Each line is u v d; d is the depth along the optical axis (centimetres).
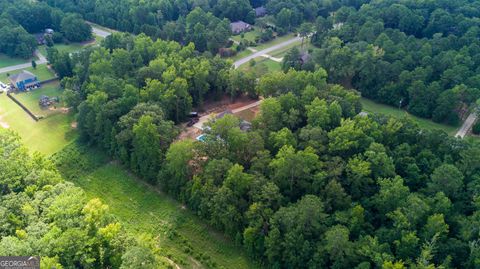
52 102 14875
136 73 14275
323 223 8644
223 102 14825
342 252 8031
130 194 11050
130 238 8162
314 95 12150
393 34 17300
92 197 10938
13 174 9225
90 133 12431
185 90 13088
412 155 10575
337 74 15788
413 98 14500
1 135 10762
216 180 9894
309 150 9731
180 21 19312
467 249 8131
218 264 9169
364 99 15800
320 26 19600
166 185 10850
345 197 9150
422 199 8944
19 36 18050
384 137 10875
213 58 15812
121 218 10306
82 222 8169
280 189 9619
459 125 13925
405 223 8225
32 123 13750
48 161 10350
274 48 19488
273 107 11412
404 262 7794
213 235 9831
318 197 9169
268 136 10956
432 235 8225
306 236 8531
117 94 12669
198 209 10106
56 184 9300
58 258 7331
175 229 10000
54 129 13475
